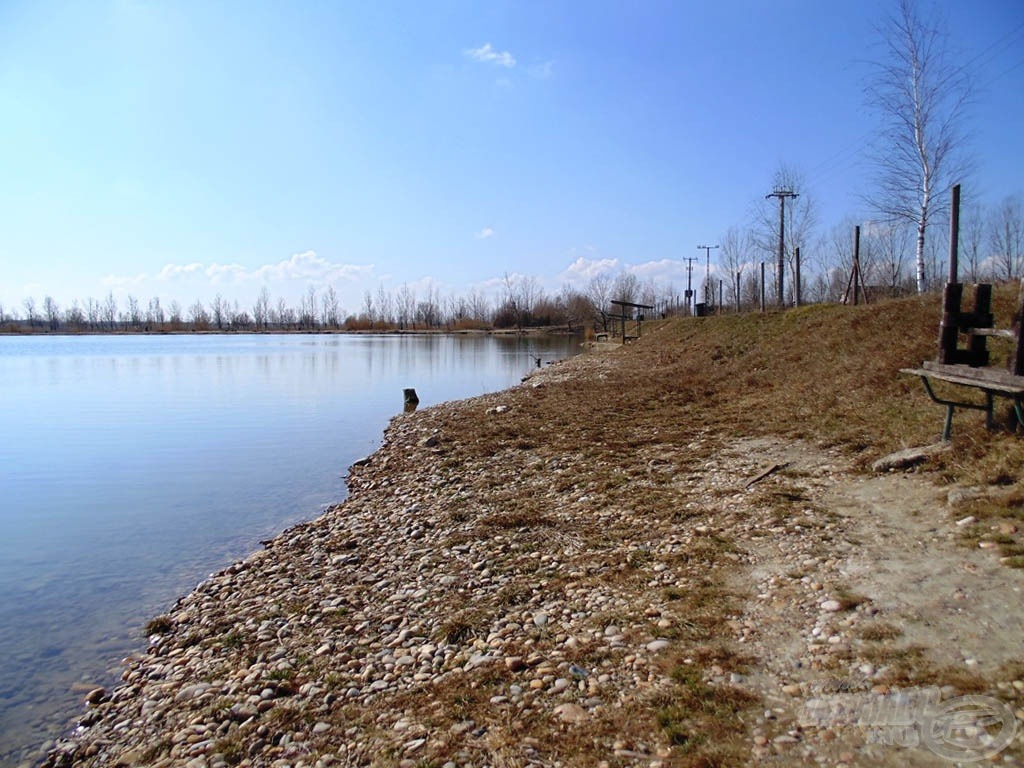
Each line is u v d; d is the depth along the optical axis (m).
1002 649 4.25
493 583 6.97
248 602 7.60
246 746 4.54
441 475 12.69
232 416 25.36
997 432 7.98
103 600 8.34
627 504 8.95
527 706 4.47
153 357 60.75
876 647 4.53
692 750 3.76
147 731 5.10
